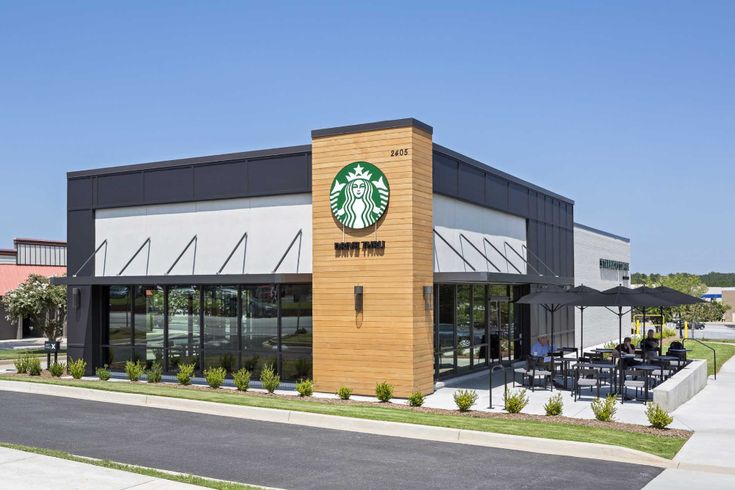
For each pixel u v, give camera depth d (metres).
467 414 16.44
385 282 19.78
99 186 25.70
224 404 17.17
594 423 15.31
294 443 13.65
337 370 20.25
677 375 19.59
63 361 32.41
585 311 39.19
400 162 19.80
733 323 105.62
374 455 12.65
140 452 12.81
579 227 38.31
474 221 25.16
